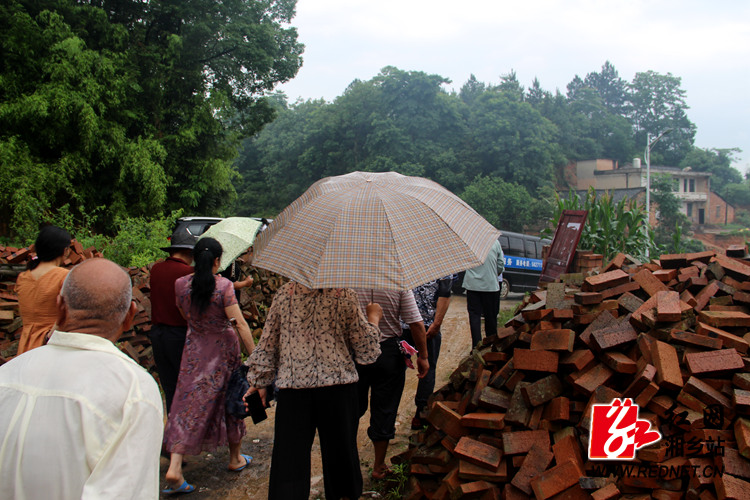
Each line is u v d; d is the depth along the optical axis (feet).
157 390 5.29
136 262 31.55
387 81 172.24
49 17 56.08
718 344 9.08
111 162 59.26
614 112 283.59
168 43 69.87
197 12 70.85
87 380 4.94
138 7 69.41
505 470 9.29
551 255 29.91
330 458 9.55
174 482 11.63
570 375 9.62
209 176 70.64
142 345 18.89
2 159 49.37
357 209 8.93
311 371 9.03
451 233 8.91
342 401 9.30
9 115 51.13
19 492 4.69
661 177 155.53
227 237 15.60
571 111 247.29
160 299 12.46
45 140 54.19
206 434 11.96
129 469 4.73
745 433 7.83
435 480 10.66
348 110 181.78
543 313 11.03
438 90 173.58
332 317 9.22
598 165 207.41
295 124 211.61
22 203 47.26
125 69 61.11
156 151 61.31
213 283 11.41
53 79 53.36
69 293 5.25
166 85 68.80
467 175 163.02
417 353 11.95
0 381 5.07
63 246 11.14
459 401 11.89
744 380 8.45
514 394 9.95
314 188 10.09
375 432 11.90
